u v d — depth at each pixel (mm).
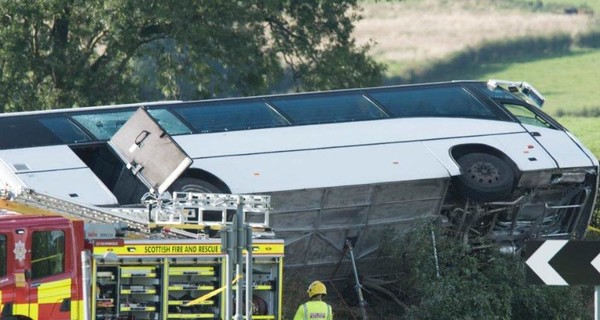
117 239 66625
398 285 93562
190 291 68812
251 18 145375
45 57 139000
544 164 92688
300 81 154375
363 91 96438
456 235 93812
